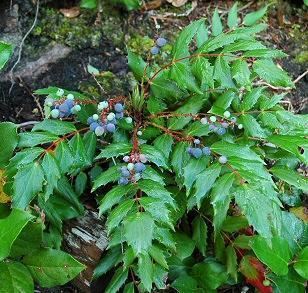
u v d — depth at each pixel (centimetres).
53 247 59
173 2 82
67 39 75
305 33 83
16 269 55
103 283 62
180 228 62
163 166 52
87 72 73
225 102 55
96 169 60
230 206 62
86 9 78
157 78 58
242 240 60
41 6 76
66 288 64
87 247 60
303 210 65
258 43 52
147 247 44
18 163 51
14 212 50
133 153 51
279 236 58
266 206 46
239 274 63
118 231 51
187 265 63
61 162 52
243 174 48
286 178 55
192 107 57
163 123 58
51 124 54
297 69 79
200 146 54
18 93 70
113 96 71
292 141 51
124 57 75
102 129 52
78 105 54
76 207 60
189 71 54
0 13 74
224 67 52
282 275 57
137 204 48
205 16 83
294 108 76
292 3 85
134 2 77
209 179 49
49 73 72
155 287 63
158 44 58
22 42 72
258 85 74
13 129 55
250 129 53
